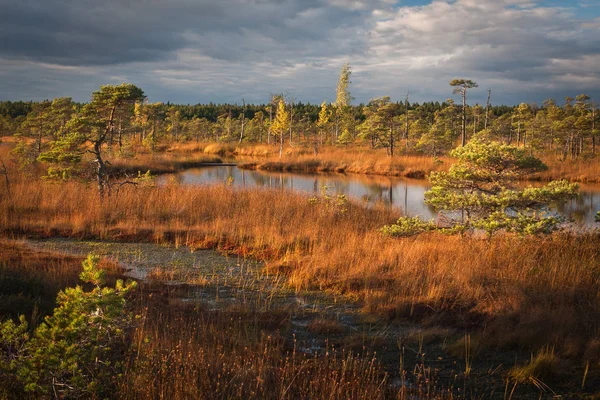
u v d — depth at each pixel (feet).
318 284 30.25
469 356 19.75
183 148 186.19
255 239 41.14
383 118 144.15
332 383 16.02
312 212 50.85
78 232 43.32
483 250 31.71
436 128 159.53
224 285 29.89
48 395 12.96
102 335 14.20
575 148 134.62
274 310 24.80
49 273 27.22
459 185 34.88
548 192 29.53
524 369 17.93
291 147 174.40
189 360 16.25
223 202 53.98
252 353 18.40
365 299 26.76
